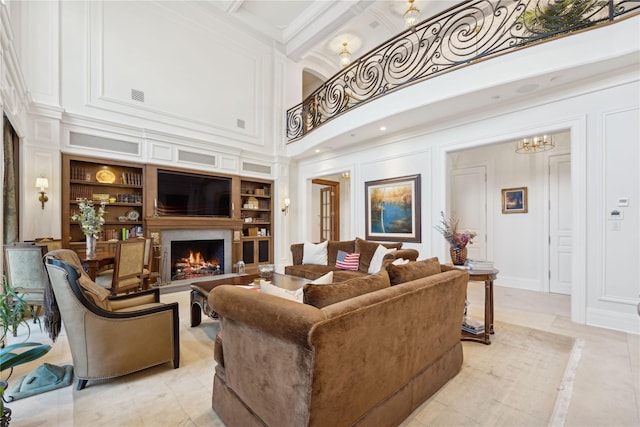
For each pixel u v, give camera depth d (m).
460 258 3.05
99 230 3.76
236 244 6.12
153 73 5.10
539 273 4.88
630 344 2.69
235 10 5.76
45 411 1.75
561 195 4.71
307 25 6.15
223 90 6.02
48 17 4.07
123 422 1.67
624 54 2.74
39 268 3.01
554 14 3.21
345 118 5.10
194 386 2.04
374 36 6.54
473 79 3.52
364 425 1.41
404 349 1.63
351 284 1.55
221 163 5.91
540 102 3.57
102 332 1.98
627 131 3.04
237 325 1.51
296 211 7.27
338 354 1.22
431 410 1.76
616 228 3.10
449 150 4.43
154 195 5.02
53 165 4.03
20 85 3.28
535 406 1.80
